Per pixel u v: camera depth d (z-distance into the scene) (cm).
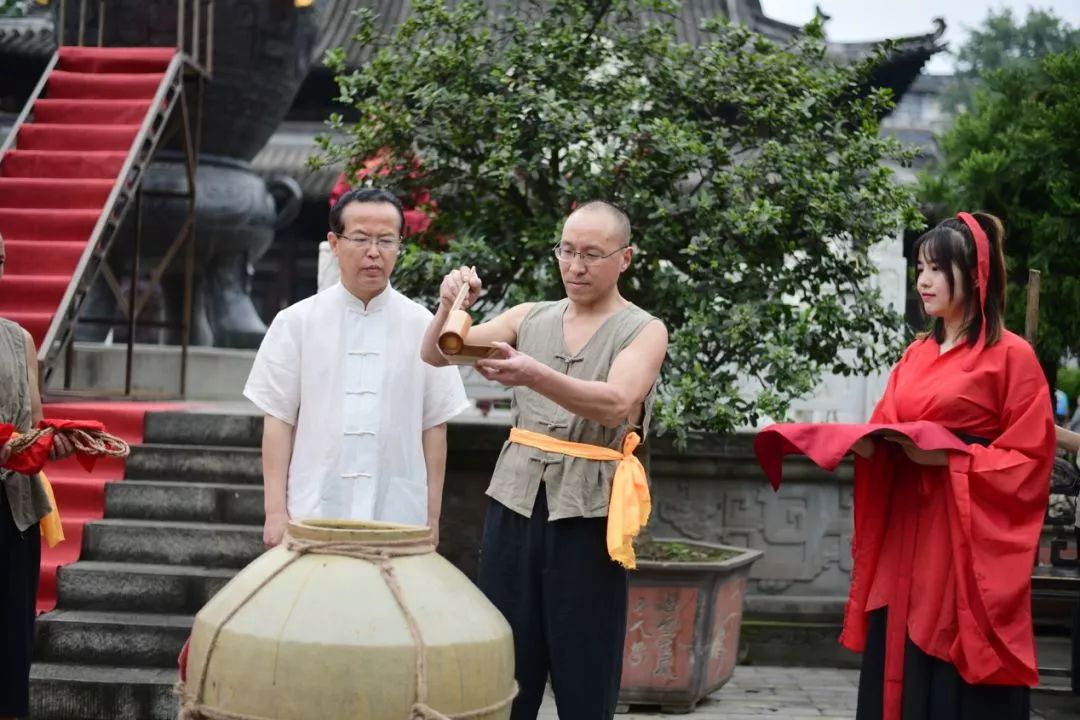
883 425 331
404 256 557
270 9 942
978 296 342
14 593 390
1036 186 884
